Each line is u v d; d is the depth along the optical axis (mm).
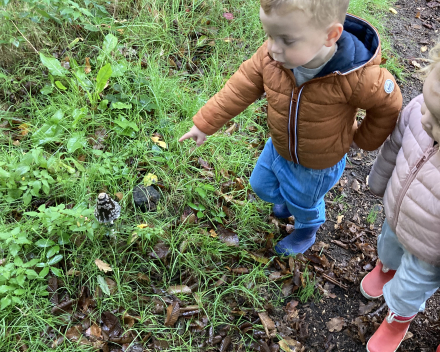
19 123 2588
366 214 2715
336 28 1243
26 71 2850
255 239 2408
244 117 2932
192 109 2805
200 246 2277
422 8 4453
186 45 3275
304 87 1454
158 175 2477
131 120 2672
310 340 2127
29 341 1821
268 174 1952
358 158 3049
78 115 2445
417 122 1396
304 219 2041
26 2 2889
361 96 1423
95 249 2102
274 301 2217
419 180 1359
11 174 2146
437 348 2025
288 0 1133
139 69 2883
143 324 1977
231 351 2010
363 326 2156
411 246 1473
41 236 2047
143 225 2188
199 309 2062
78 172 2361
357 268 2408
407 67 3738
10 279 1874
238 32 3488
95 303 1984
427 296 1635
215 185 2537
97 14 3154
